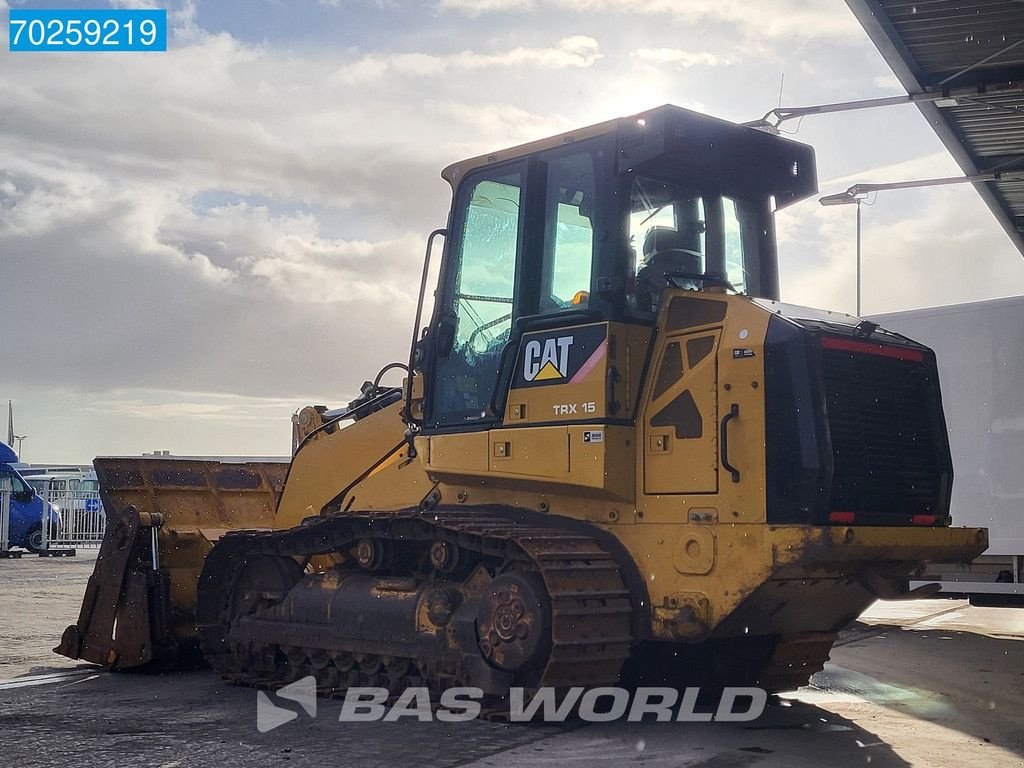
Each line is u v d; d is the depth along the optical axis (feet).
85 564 71.97
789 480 21.57
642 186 24.62
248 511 34.94
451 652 24.49
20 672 31.48
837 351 22.39
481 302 26.05
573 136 24.70
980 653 37.22
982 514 45.21
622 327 23.47
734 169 25.79
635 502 23.31
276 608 28.71
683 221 25.41
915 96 46.96
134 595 31.04
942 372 46.62
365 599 26.50
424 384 26.73
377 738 22.38
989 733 23.94
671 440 22.97
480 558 25.41
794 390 21.75
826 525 21.38
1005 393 45.11
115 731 23.21
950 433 46.24
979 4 39.88
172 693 28.02
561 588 21.89
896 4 40.11
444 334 26.48
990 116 49.29
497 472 24.84
